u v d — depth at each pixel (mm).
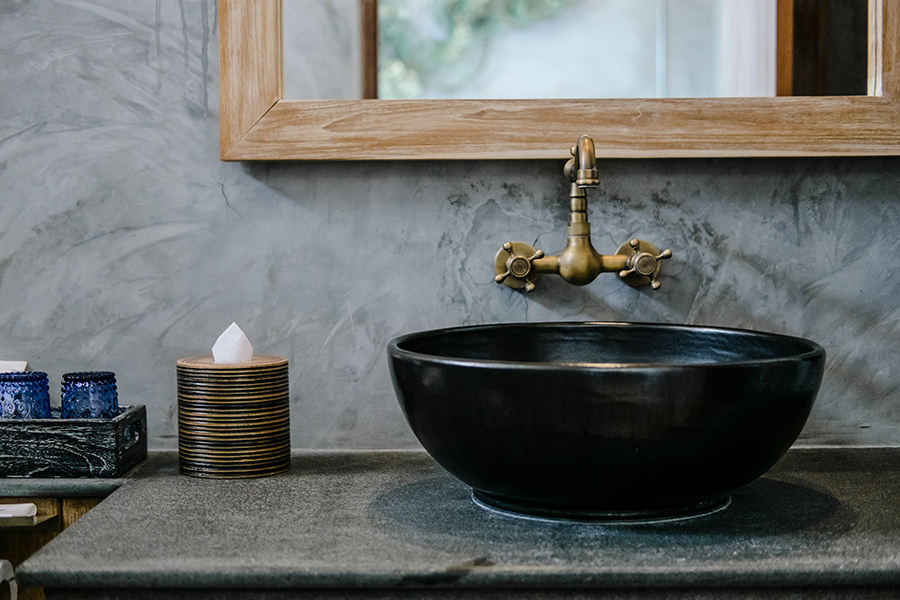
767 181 1132
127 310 1144
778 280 1137
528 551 738
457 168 1135
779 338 945
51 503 998
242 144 1100
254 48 1095
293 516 844
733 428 746
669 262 1139
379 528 805
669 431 731
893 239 1131
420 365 801
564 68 1099
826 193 1131
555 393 729
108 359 1146
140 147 1133
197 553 736
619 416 725
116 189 1136
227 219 1139
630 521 819
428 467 1056
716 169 1132
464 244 1140
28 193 1134
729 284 1140
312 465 1066
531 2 1101
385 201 1137
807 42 1095
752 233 1135
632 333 1067
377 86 1104
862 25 1096
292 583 703
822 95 1098
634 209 1135
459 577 697
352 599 723
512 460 767
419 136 1099
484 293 1143
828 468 1032
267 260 1141
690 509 840
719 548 743
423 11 1104
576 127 1096
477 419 764
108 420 989
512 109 1096
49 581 705
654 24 1094
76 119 1131
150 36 1127
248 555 730
